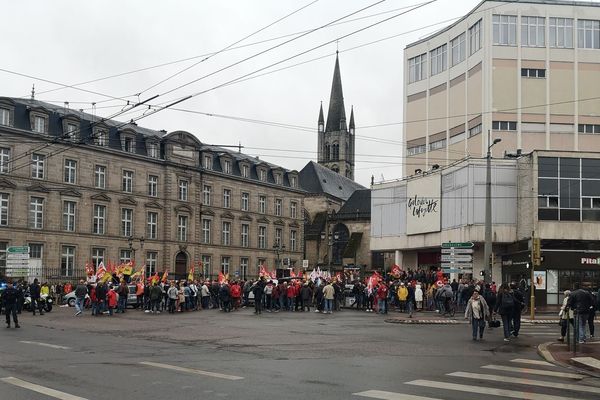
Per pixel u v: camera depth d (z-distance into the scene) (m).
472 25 56.69
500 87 54.12
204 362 14.62
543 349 18.22
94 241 62.59
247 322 28.27
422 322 28.59
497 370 14.15
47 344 18.38
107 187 64.19
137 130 69.94
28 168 57.28
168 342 19.30
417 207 54.22
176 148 71.69
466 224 47.19
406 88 64.44
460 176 48.44
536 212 43.84
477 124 55.31
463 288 35.12
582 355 16.98
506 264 47.19
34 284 33.97
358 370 13.63
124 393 10.68
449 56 60.00
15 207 56.25
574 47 54.78
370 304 38.97
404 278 43.28
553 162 44.38
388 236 57.81
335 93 132.38
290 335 21.86
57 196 59.62
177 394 10.63
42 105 60.75
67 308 42.88
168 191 70.25
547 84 54.38
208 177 76.19
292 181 90.44
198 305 41.38
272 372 13.14
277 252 80.75
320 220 100.50
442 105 60.56
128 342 19.20
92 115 65.88
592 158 44.56
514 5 54.72
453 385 11.95
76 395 10.46
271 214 85.56
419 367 14.36
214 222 76.75
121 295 36.62
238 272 75.50
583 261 42.91
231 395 10.57
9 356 15.46
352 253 95.12
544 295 42.56
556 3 55.06
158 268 69.06
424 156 62.06
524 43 54.59
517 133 53.84
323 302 37.31
